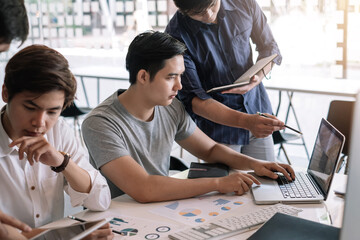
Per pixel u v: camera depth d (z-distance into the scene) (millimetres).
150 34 1521
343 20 3826
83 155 1432
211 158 1828
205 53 1923
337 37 3891
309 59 4027
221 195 1484
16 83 1046
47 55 1069
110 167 1475
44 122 1107
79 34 5055
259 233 1066
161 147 1708
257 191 1475
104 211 1359
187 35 1898
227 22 1948
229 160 1773
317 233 1054
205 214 1314
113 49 4961
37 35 5211
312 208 1362
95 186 1341
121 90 1679
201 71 1962
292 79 3975
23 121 1101
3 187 1244
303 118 4547
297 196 1421
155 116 1670
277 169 1634
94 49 5043
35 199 1290
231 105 2018
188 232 1146
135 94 1570
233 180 1480
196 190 1443
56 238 968
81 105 5430
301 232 1063
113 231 1173
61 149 1387
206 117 1869
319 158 1581
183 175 1732
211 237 1117
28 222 1288
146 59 1485
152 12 4605
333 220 1269
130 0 4695
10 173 1249
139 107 1591
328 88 3508
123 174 1454
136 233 1180
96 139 1512
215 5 1757
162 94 1525
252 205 1387
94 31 4984
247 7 2018
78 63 5082
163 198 1423
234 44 1979
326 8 3859
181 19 1895
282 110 4715
